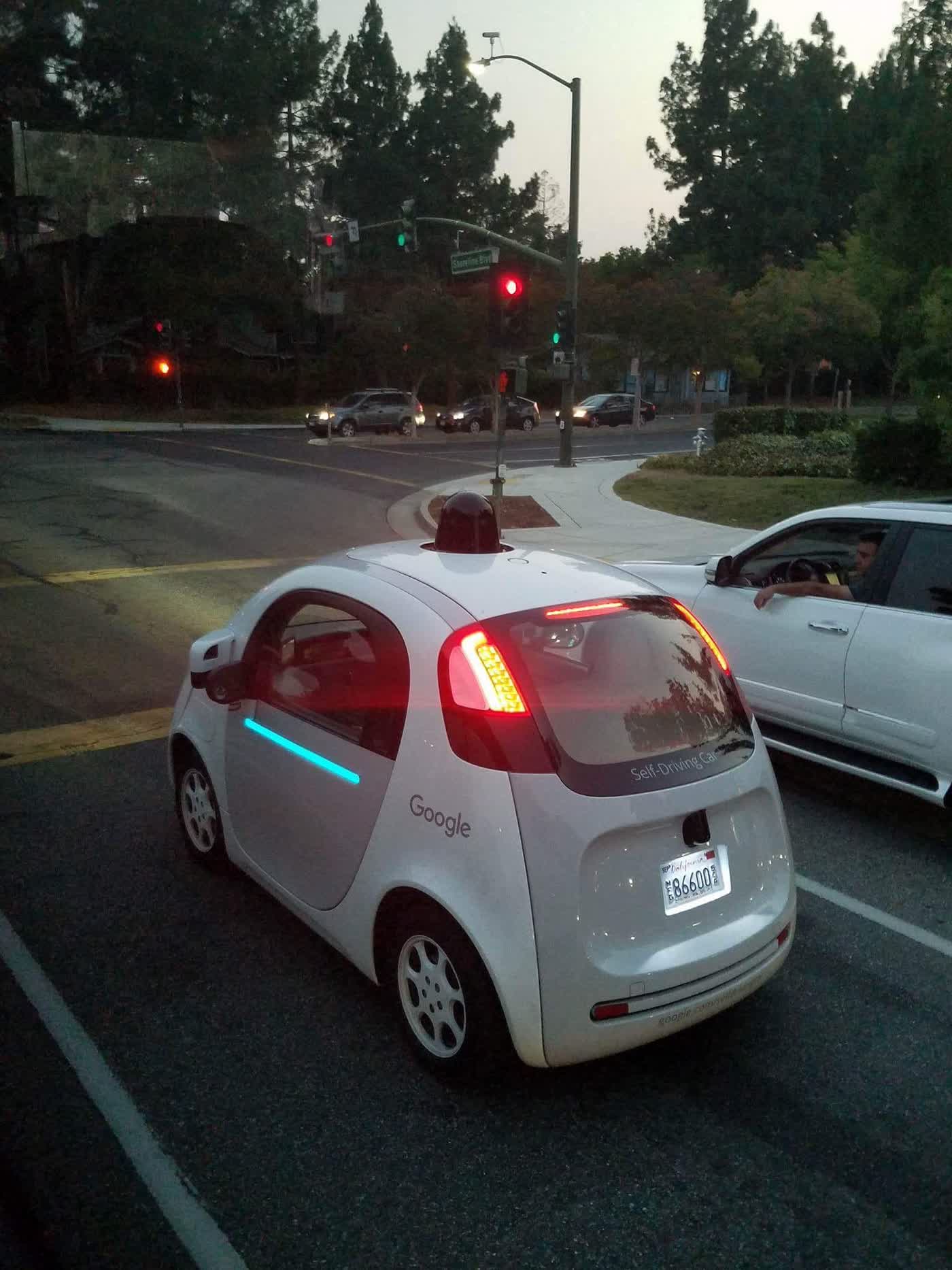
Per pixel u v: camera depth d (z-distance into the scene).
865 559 5.99
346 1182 3.14
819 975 4.36
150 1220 2.98
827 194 87.38
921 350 19.38
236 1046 3.79
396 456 31.28
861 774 5.87
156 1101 3.50
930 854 5.59
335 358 55.75
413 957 3.64
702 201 86.31
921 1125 3.45
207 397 52.94
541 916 3.18
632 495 22.41
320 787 3.88
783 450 28.81
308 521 17.95
